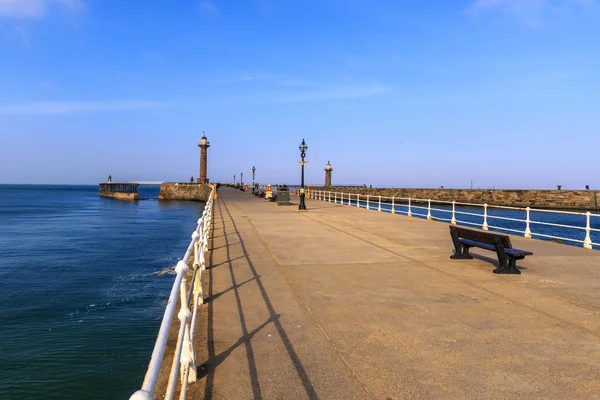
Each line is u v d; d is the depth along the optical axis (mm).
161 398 4105
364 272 9555
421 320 6344
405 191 80938
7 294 16469
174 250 27594
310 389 4289
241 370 4703
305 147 29516
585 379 4484
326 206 34062
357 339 5602
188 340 4258
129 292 16875
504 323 6211
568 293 7836
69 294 16516
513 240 15305
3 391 8859
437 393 4191
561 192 67875
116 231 38531
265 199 44156
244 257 11328
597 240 32125
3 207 78625
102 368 10008
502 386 4332
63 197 139875
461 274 9383
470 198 75312
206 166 95062
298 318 6438
